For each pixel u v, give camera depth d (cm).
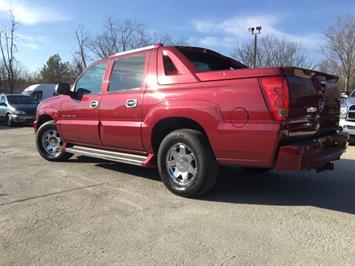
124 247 376
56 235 405
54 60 7131
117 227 425
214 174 509
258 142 454
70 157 795
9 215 464
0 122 2008
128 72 612
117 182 614
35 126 833
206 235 403
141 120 574
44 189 575
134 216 459
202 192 518
